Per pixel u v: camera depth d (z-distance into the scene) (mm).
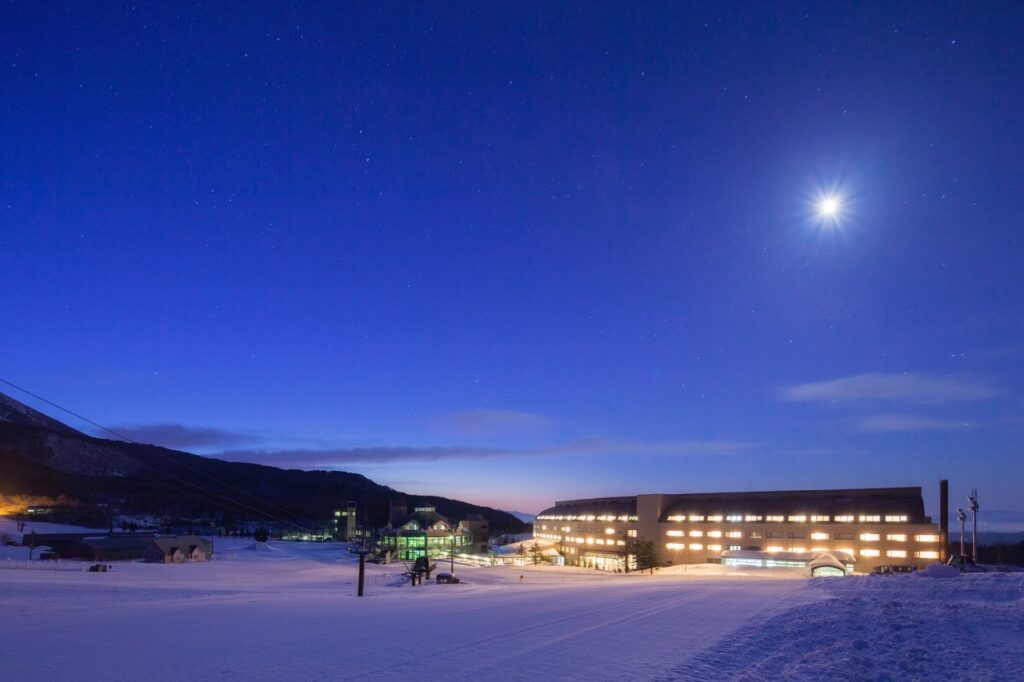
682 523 121062
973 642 16172
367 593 47281
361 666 13391
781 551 106875
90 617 21844
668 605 25281
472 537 172375
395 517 175000
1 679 12273
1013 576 32062
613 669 13070
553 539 158625
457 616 22328
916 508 102312
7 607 25188
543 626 19328
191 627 19406
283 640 16781
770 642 16016
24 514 182000
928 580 32344
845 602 24078
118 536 118188
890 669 13234
